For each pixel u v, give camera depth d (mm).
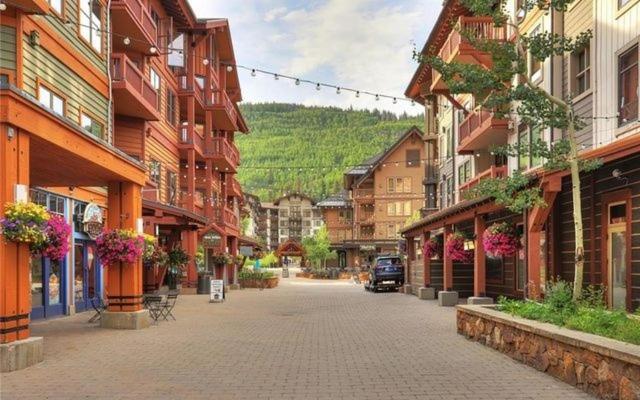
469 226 24719
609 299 13547
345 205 81000
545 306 10016
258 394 7098
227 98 37750
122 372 8500
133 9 21219
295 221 135750
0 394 7105
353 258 74125
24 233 8641
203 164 37250
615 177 13172
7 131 8734
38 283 16266
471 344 11266
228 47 38031
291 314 18422
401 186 68812
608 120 14312
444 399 6801
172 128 30062
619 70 13898
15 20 13461
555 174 12078
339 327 14594
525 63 10570
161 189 27641
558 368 7836
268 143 121812
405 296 28219
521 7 11148
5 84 8625
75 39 16984
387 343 11570
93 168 12156
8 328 8766
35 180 13836
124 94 20609
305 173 139750
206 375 8289
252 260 68875
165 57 28734
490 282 23422
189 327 14523
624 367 6109
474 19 20672
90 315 17703
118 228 14094
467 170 29766
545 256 16859
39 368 8797
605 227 13750
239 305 22391
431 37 28406
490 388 7328
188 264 29734
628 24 13508
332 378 8047
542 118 10664
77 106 17016
